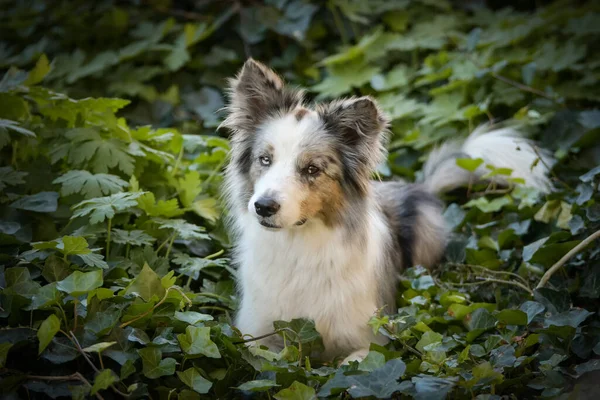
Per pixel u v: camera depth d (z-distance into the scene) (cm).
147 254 530
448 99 789
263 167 493
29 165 568
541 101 754
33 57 856
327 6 930
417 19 933
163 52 880
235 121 525
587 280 511
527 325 478
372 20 936
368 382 407
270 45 919
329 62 845
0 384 395
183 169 640
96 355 421
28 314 441
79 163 557
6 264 475
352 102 492
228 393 433
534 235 612
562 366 445
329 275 493
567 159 696
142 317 439
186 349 432
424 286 548
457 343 470
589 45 827
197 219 604
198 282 562
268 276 499
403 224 609
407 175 740
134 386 398
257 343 473
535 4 993
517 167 666
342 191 495
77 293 426
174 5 969
